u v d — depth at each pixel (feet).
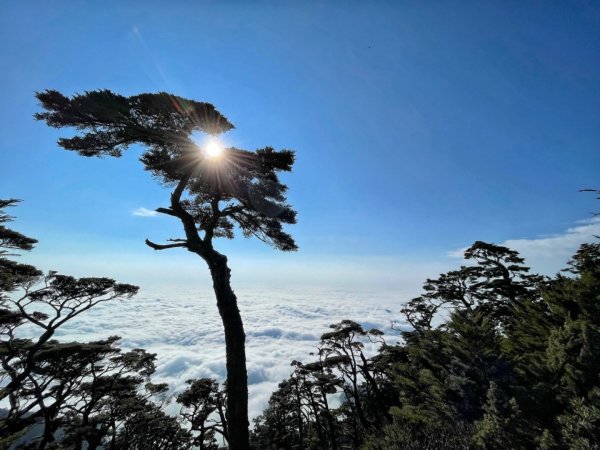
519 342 23.67
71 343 67.72
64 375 64.75
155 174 31.83
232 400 26.48
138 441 91.20
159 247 29.73
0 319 55.11
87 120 24.84
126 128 24.93
